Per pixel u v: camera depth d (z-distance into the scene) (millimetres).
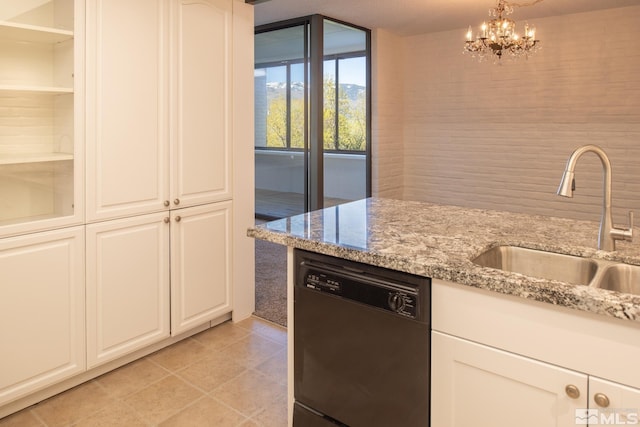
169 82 2617
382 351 1579
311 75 5016
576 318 1204
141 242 2570
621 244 1750
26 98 2346
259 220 5828
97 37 2289
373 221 2102
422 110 6082
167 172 2654
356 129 5605
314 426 1814
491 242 1723
